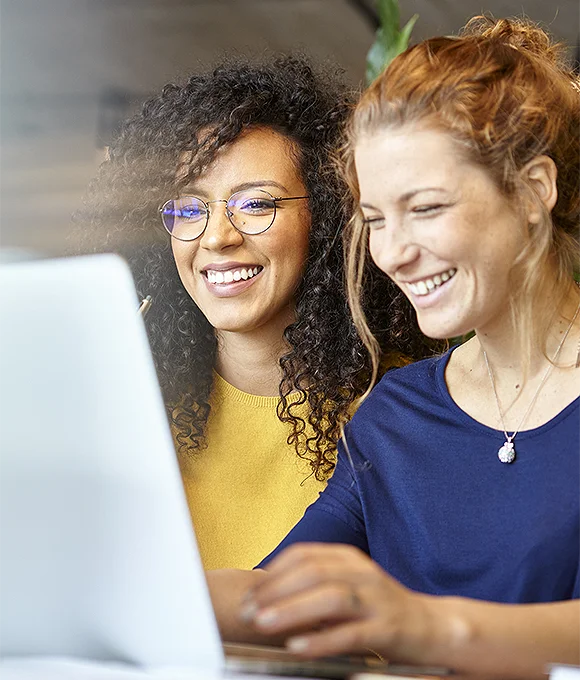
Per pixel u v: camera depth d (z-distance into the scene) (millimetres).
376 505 1404
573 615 1025
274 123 1838
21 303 850
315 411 1837
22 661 906
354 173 1419
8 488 873
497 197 1198
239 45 6227
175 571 885
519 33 1402
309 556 923
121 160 1986
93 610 899
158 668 906
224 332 1887
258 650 1041
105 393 861
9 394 861
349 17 5816
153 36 6215
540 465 1273
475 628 964
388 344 1899
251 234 1804
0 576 886
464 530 1302
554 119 1257
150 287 1961
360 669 958
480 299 1216
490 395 1361
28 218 6918
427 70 1229
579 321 1312
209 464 1877
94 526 879
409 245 1207
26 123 6762
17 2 5887
